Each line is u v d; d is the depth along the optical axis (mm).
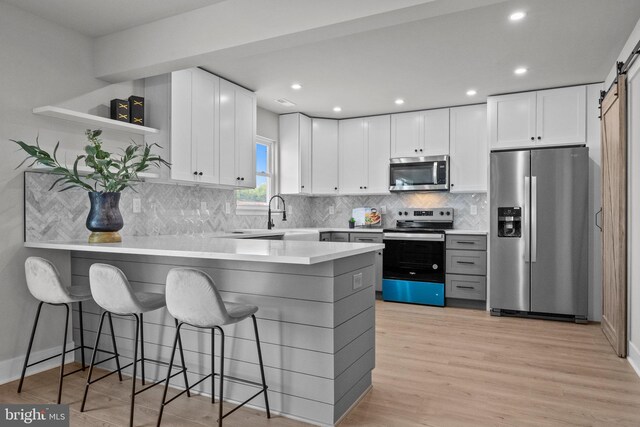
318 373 2109
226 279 2365
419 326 3904
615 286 3227
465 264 4680
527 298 4203
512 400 2355
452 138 5023
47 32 2812
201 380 2270
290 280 2176
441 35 3039
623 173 3021
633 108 2877
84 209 3057
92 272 2127
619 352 3053
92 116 2812
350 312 2248
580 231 4020
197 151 3584
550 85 4211
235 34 2572
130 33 2945
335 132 5633
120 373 2645
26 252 2705
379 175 5422
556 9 2662
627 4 2596
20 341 2695
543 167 4141
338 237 5336
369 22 2281
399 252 4988
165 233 3711
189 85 3504
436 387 2533
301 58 3473
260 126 5031
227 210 4488
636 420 2131
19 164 2654
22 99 2668
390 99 4715
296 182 5270
